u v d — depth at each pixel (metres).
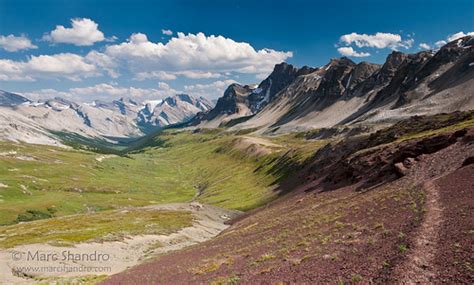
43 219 138.62
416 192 51.25
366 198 62.25
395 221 39.72
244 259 46.28
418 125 114.88
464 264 24.98
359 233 40.03
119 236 92.19
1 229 115.19
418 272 25.84
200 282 40.94
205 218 130.75
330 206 68.50
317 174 120.44
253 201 152.62
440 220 34.97
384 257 30.03
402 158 76.25
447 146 71.81
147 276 51.53
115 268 66.44
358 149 123.88
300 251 40.41
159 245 90.25
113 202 185.62
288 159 193.00
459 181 48.41
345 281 28.20
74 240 84.12
